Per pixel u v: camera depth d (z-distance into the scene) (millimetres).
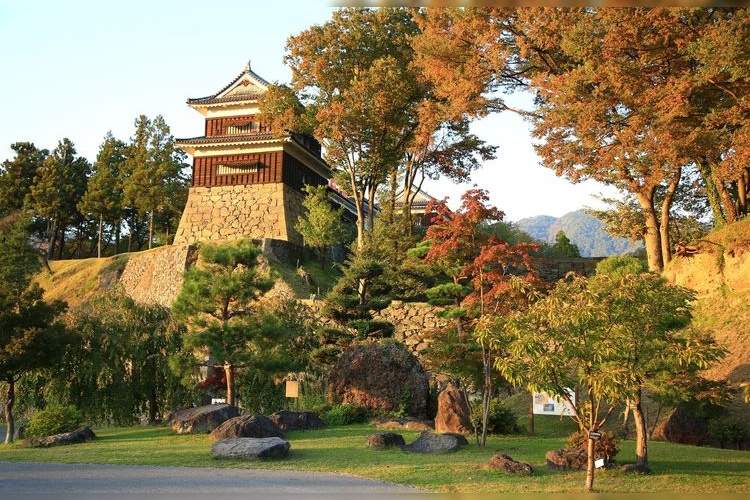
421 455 16969
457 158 46812
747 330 26578
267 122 43969
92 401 26953
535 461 15875
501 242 23688
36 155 75500
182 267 48969
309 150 52906
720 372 25484
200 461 16266
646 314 12719
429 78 37281
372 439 18375
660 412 24578
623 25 26781
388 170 48219
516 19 32188
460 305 25234
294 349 30594
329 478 13797
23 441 21078
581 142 29016
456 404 22078
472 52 34062
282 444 16766
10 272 53719
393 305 35344
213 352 24656
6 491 12148
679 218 43125
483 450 17719
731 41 23266
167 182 66250
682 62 28641
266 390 29328
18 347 23172
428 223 57938
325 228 47062
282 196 49906
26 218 61688
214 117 52469
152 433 22891
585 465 14680
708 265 30250
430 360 21953
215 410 23062
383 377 26203
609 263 28875
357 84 39312
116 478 13789
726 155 27953
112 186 68562
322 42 41188
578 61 30891
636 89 27594
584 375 12703
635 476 13742
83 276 57531
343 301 28688
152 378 28484
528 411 27062
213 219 51094
